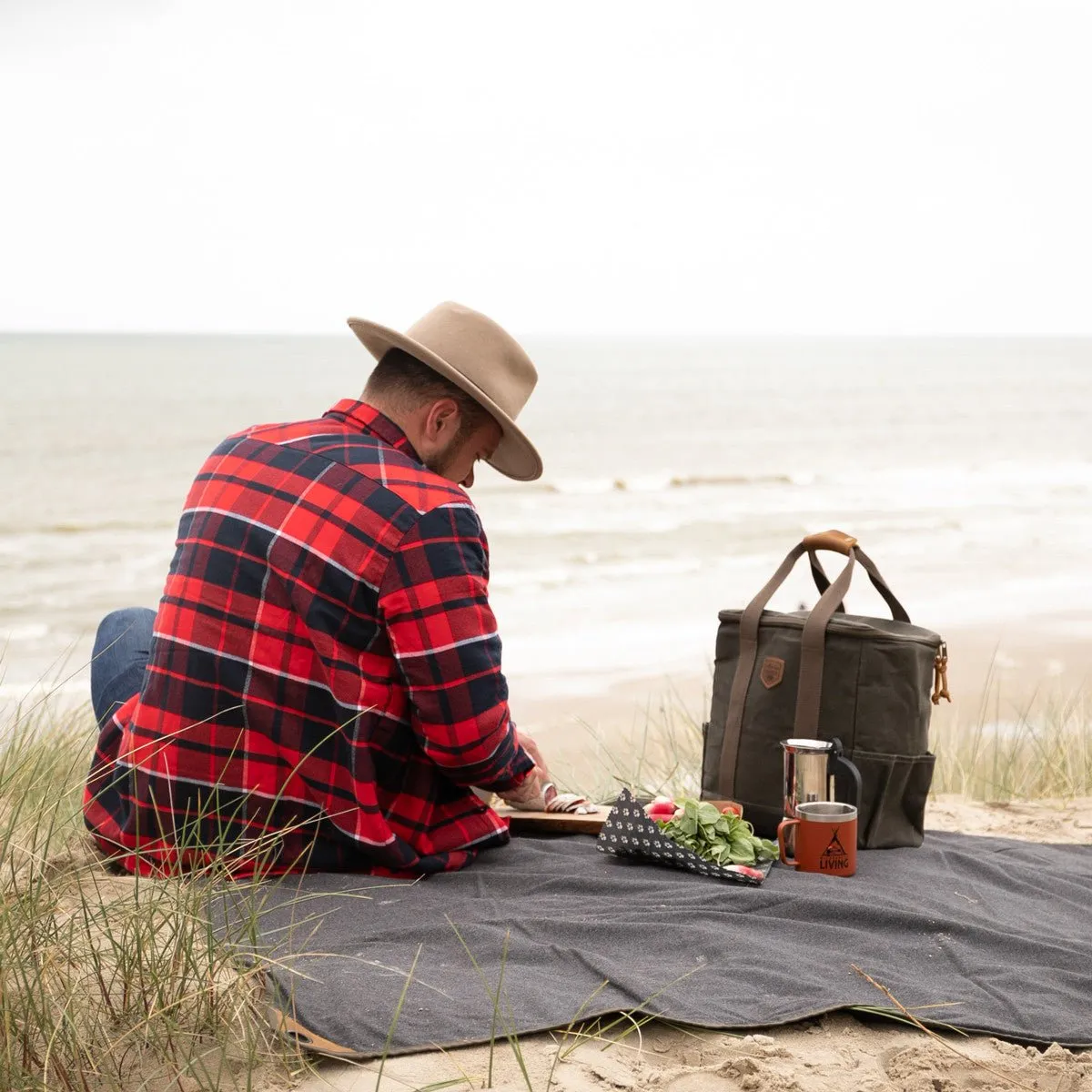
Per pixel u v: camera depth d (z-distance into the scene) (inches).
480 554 118.6
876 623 143.0
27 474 1371.8
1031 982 97.7
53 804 124.5
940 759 221.0
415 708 116.0
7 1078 72.7
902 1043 87.5
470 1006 87.1
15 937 82.3
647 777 218.7
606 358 4768.7
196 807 114.7
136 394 2404.0
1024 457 1701.5
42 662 567.5
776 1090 78.4
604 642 571.5
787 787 132.3
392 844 115.7
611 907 109.8
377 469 117.3
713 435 2014.0
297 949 96.4
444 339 125.1
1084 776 207.5
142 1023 79.3
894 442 1915.6
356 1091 76.3
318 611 113.4
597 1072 79.4
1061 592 669.9
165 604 118.8
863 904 110.7
